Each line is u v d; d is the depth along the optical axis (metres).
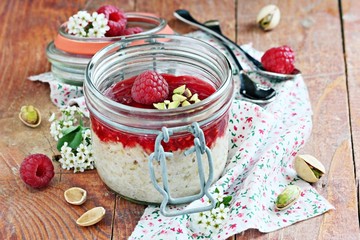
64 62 1.84
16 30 2.22
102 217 1.45
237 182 1.54
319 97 1.87
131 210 1.48
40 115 1.77
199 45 1.58
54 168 1.61
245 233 1.41
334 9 2.32
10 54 2.09
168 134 1.29
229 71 1.46
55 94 1.85
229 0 2.38
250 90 1.83
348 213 1.46
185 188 1.45
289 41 2.15
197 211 1.33
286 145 1.59
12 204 1.51
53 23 2.26
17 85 1.94
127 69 1.63
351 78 1.95
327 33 2.19
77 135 1.60
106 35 1.87
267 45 2.14
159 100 1.49
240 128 1.67
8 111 1.82
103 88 1.58
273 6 2.21
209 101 1.38
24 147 1.69
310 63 2.03
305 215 1.45
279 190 1.54
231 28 2.23
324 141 1.69
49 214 1.48
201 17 2.29
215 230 1.40
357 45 2.12
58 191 1.54
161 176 1.42
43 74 1.98
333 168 1.60
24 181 1.53
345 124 1.75
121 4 2.36
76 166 1.59
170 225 1.40
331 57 2.06
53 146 1.69
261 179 1.49
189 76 1.62
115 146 1.42
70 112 1.68
